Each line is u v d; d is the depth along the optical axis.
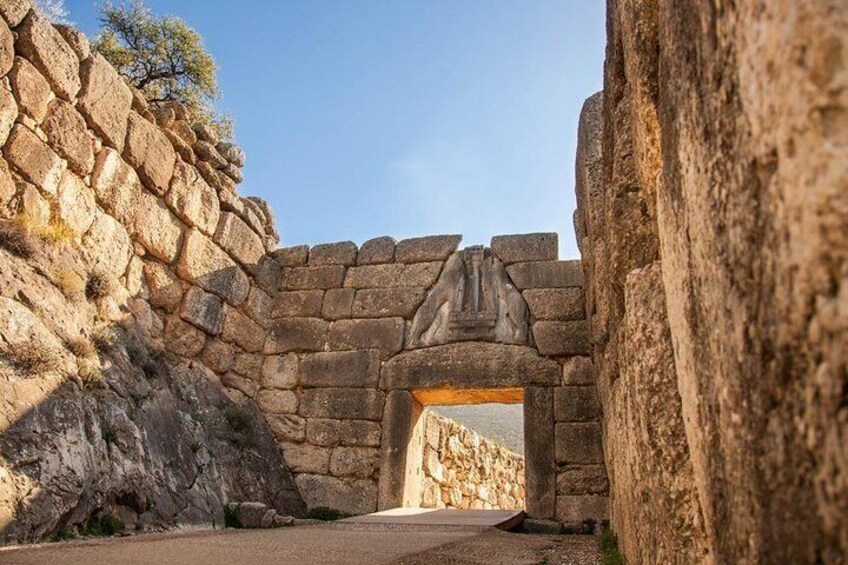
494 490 14.84
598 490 8.35
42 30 6.89
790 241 0.90
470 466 13.75
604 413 6.14
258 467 8.88
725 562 1.37
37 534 4.40
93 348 6.31
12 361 5.09
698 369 1.55
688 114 1.51
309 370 10.18
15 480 4.44
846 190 0.77
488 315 9.70
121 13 12.49
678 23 1.59
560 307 9.49
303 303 10.72
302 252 11.21
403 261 10.59
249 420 9.40
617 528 4.75
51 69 6.95
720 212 1.25
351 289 10.59
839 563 0.78
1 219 6.20
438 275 10.29
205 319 9.11
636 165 2.89
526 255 10.01
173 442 7.05
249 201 10.67
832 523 0.80
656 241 2.94
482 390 9.43
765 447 1.04
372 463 9.38
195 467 7.26
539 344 9.34
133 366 7.10
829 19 0.81
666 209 1.97
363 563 3.60
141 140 8.27
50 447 4.91
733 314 1.19
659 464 2.18
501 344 9.52
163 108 9.17
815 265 0.82
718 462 1.39
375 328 10.16
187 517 6.46
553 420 8.88
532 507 8.48
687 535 1.97
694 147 1.46
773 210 0.96
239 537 5.13
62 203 7.00
